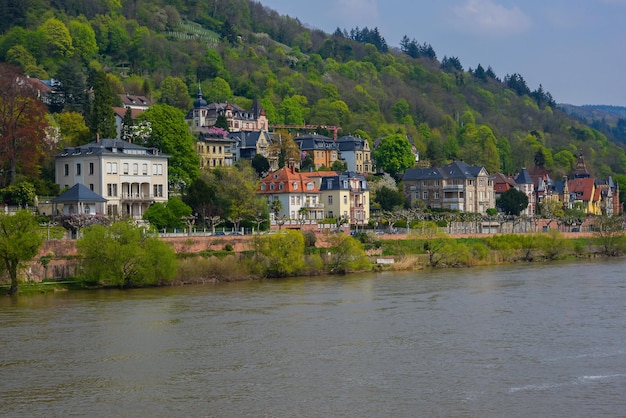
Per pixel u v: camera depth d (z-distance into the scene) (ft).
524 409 240.73
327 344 316.60
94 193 572.92
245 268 513.04
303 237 541.75
